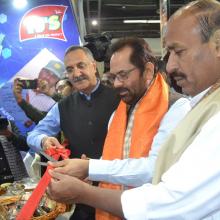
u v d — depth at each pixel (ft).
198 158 2.53
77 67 6.19
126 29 39.37
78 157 6.27
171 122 4.22
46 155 4.41
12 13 14.26
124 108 4.92
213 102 2.73
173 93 4.76
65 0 14.47
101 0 29.17
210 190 2.50
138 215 2.72
